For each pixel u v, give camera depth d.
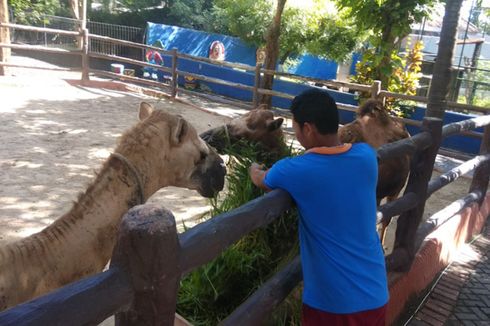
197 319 3.13
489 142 5.82
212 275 3.17
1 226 4.76
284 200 2.19
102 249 2.38
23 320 1.03
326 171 2.14
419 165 3.77
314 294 2.25
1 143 7.53
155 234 1.31
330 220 2.16
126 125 9.59
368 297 2.19
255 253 3.26
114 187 2.44
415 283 4.16
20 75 13.76
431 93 4.64
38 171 6.44
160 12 24.20
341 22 16.16
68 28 21.55
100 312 1.21
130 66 21.20
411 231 3.86
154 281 1.35
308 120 2.18
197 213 5.58
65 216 2.37
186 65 17.16
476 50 19.56
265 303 2.28
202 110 12.20
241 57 19.67
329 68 19.22
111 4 24.52
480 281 4.70
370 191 2.26
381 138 4.30
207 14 23.08
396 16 9.05
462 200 5.35
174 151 2.69
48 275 2.19
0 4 12.55
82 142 8.05
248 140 3.77
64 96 12.03
